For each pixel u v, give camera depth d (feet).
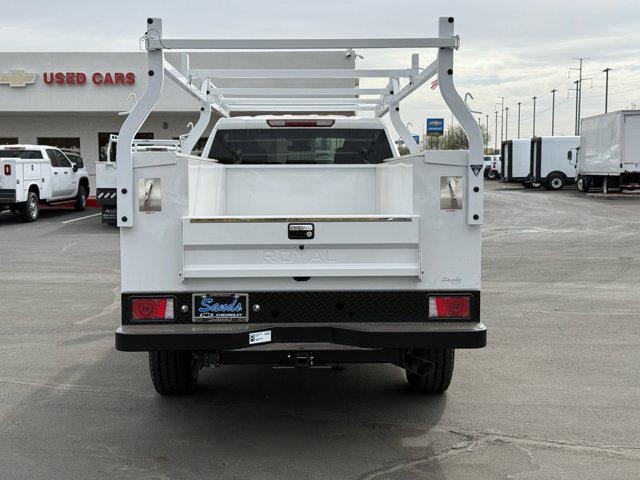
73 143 97.40
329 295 14.47
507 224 66.44
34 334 25.27
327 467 13.91
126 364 21.42
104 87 90.89
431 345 14.37
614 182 104.83
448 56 14.47
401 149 30.78
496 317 27.73
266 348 14.53
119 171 14.21
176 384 17.89
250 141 25.12
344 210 22.67
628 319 27.35
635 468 13.80
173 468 13.88
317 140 25.22
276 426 16.22
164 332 14.35
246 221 14.20
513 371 20.49
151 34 14.17
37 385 19.33
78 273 39.45
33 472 13.67
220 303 14.44
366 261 14.42
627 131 97.76
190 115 94.17
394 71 25.02
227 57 78.43
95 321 27.40
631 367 20.84
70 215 77.82
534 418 16.61
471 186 14.35
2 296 32.63
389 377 20.20
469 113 14.34
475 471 13.69
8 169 65.92
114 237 57.06
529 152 140.46
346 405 17.72
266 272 14.33
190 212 14.90
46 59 90.33
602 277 37.47
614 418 16.60
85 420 16.60
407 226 14.30
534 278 37.27
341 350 14.61
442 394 18.49
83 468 13.88
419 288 14.51
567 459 14.24
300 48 14.53
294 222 14.24
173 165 14.25
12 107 90.79
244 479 13.35
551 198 103.40
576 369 20.66
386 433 15.74
